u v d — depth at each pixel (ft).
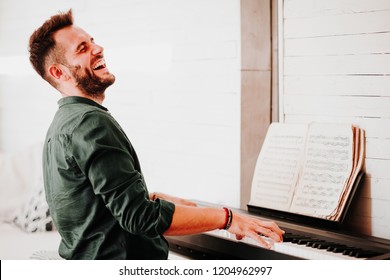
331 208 6.86
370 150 7.10
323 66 7.48
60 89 5.93
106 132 5.08
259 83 8.70
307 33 7.60
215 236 6.82
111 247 5.47
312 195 7.11
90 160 5.00
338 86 7.36
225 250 6.69
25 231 10.32
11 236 10.01
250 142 8.70
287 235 6.56
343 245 6.21
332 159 7.11
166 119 9.66
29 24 11.98
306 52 7.64
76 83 5.82
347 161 6.98
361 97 7.14
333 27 7.32
